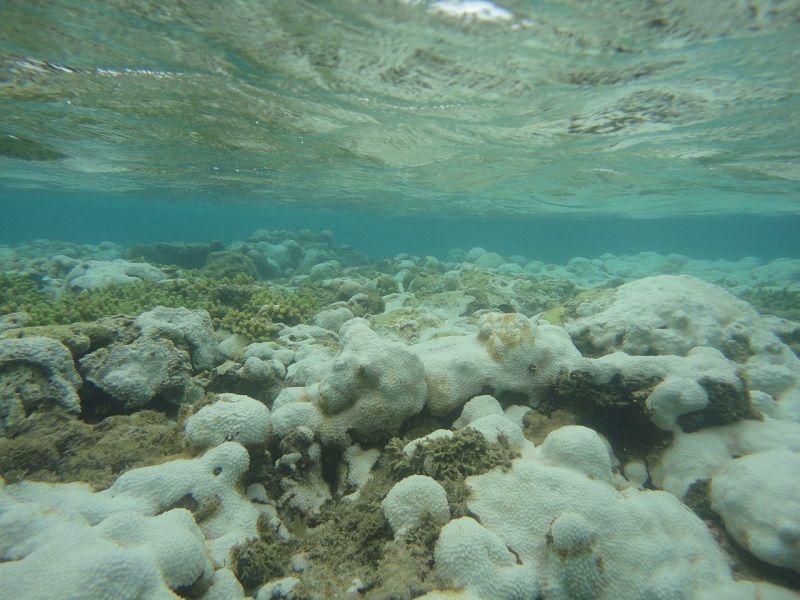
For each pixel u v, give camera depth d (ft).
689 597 1.66
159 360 2.98
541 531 1.73
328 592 1.68
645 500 1.93
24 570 1.41
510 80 4.05
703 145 6.29
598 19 3.00
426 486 1.83
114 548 1.49
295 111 5.39
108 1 3.12
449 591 1.53
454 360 2.68
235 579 1.74
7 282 6.04
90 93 5.03
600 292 4.67
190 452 2.15
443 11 2.97
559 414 2.60
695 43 3.30
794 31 3.13
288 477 2.26
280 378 3.38
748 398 2.46
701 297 3.84
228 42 3.62
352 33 3.33
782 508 1.82
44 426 2.30
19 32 3.59
